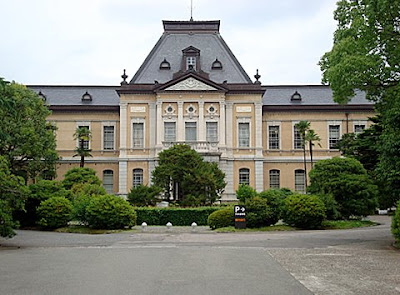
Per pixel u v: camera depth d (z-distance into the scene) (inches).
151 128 2060.8
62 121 2187.5
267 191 1227.2
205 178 1413.6
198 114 2033.7
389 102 906.1
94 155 2166.6
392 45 920.3
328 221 1226.6
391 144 745.6
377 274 485.1
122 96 2071.9
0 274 488.7
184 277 467.5
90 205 1168.2
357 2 993.5
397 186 776.3
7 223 795.4
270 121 2197.3
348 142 1838.1
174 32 2252.7
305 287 418.6
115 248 735.7
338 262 568.7
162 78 2113.7
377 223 1331.2
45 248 751.7
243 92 2078.0
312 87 2310.5
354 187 1254.9
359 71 915.4
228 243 820.0
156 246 770.8
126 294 389.7
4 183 800.3
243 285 427.2
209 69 2138.3
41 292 399.9
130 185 2039.9
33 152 1694.1
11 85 1622.8
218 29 2282.2
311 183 1334.9
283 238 909.8
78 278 463.5
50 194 1248.2
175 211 1336.1
